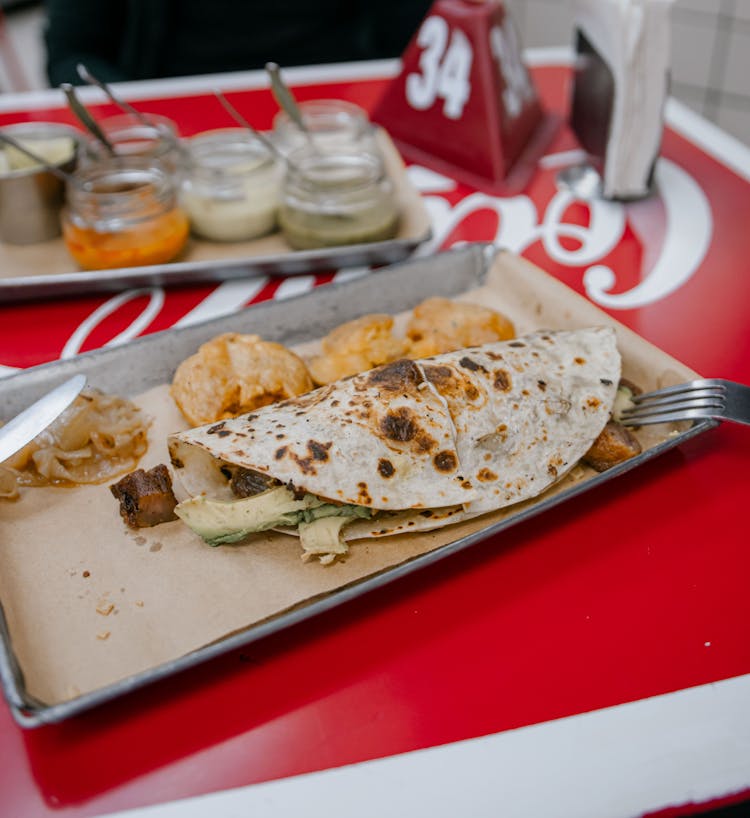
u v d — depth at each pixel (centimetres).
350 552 32
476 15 57
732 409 34
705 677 28
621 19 49
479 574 32
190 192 53
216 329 41
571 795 24
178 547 32
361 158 51
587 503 35
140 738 27
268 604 30
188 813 24
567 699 27
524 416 35
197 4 83
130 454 37
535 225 56
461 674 28
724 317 46
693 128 66
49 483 35
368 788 25
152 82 77
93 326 47
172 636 29
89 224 47
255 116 71
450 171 62
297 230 51
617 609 30
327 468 32
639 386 39
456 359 36
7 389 37
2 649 26
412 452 33
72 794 25
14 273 50
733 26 96
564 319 43
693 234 54
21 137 55
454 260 46
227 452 32
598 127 56
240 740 27
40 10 170
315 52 89
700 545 33
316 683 28
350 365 39
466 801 24
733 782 25
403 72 64
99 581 31
